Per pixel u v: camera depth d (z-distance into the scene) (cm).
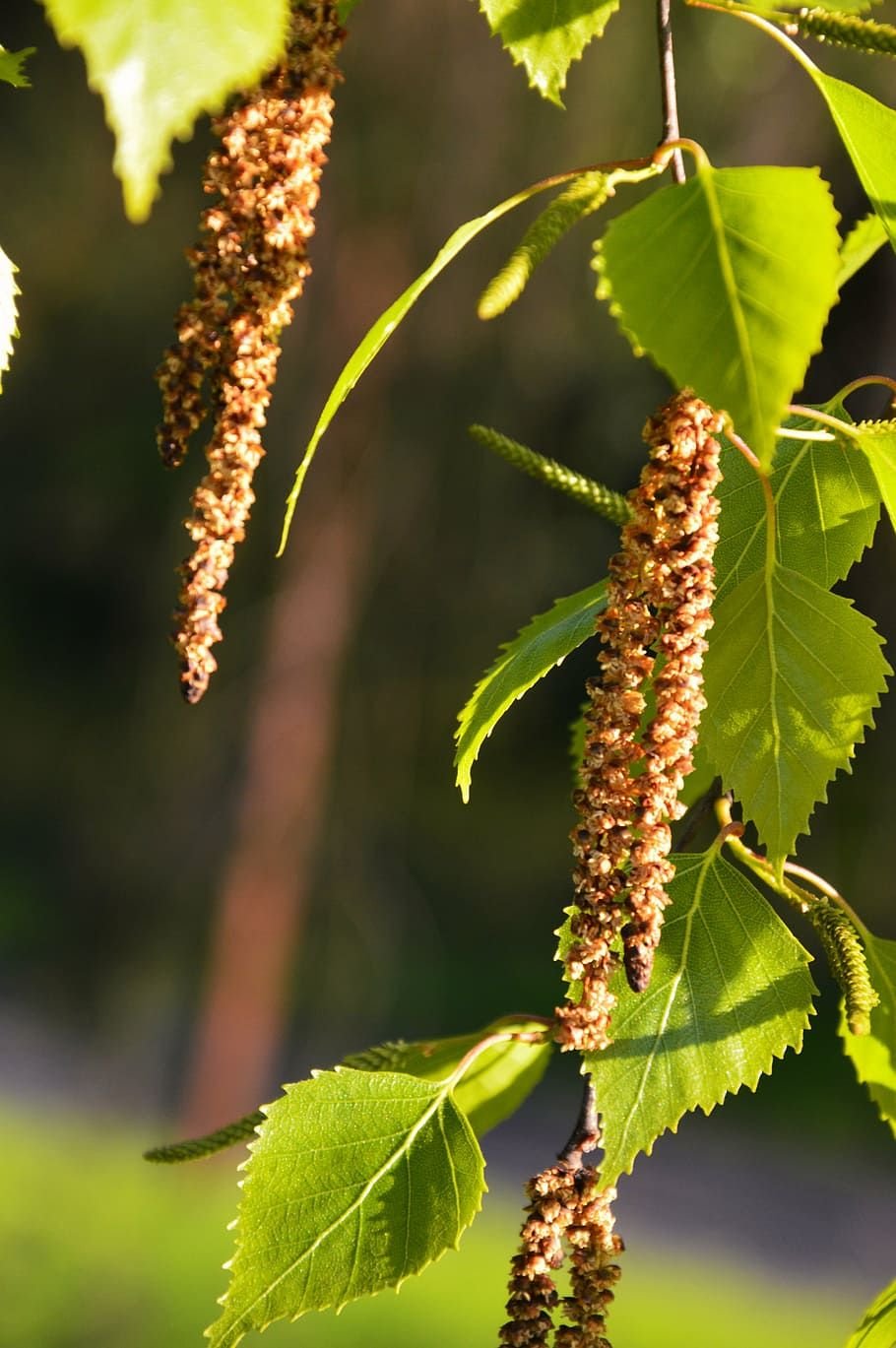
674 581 174
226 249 177
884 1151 1758
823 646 201
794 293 144
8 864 2166
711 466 174
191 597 178
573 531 1523
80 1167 1322
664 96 196
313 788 1569
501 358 1380
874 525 212
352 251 1312
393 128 1244
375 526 1480
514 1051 224
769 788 200
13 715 2262
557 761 2259
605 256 150
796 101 1095
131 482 1838
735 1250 1488
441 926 2353
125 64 114
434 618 1544
